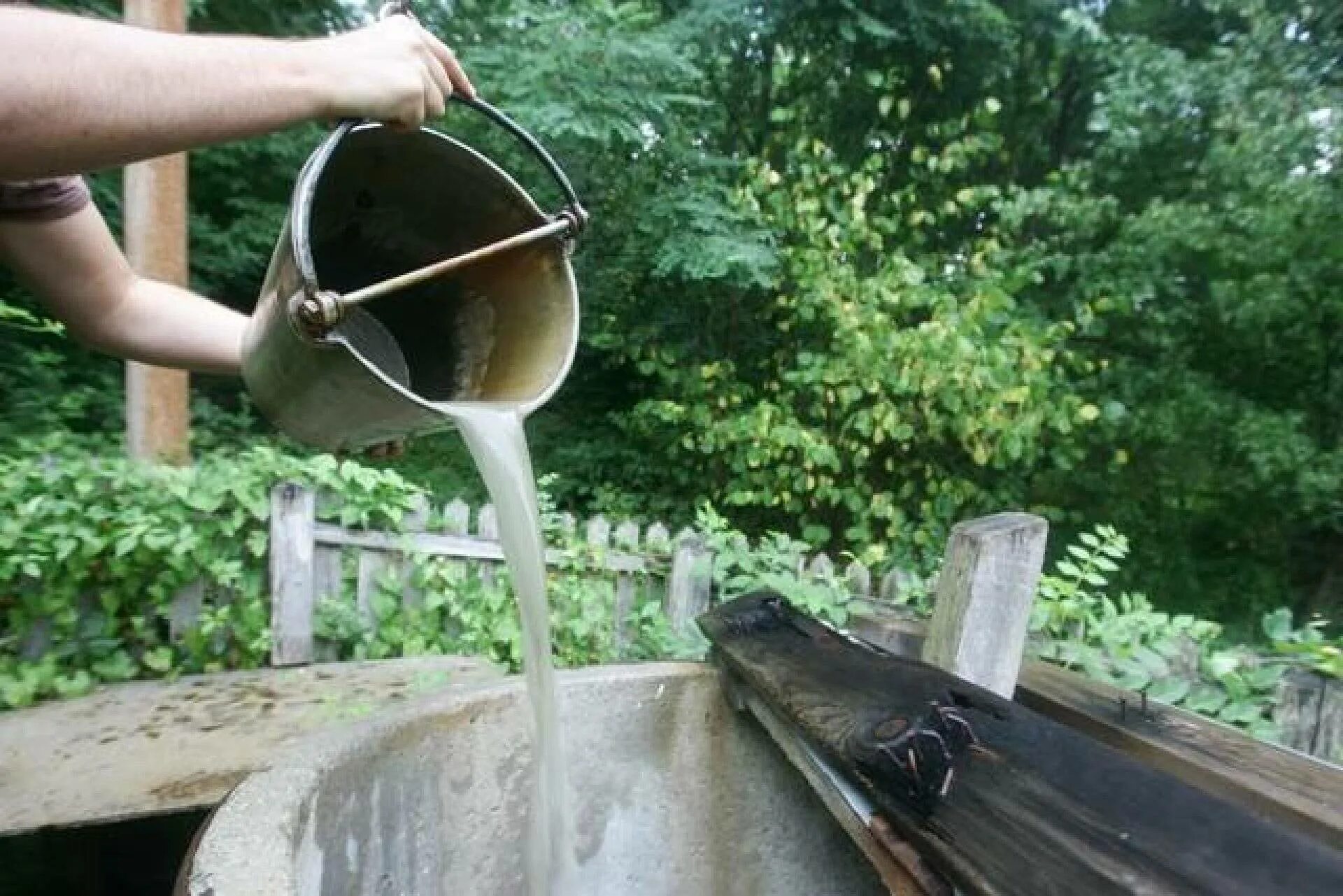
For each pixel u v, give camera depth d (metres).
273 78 0.77
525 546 1.15
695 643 3.04
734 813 1.62
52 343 5.10
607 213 5.52
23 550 2.80
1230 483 5.51
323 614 3.23
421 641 3.26
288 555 3.17
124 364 5.34
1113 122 5.12
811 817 1.62
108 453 4.02
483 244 1.15
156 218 3.52
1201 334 5.64
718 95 5.95
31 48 0.63
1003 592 1.66
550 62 4.49
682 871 1.59
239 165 5.52
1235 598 5.76
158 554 3.00
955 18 5.48
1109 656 2.36
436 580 3.33
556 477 3.78
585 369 6.38
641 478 5.86
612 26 4.69
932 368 4.30
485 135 5.12
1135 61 5.08
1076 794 0.88
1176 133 5.25
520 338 1.16
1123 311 5.12
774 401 5.30
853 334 4.53
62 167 0.67
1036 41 6.20
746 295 5.41
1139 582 5.69
